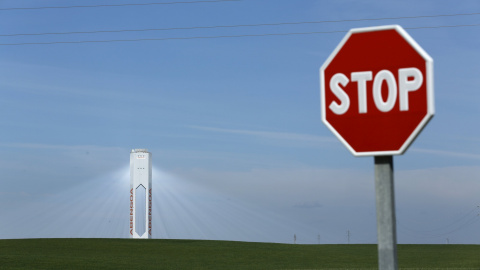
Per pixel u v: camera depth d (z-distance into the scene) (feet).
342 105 16.69
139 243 218.79
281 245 224.94
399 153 16.15
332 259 177.68
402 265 150.00
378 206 16.49
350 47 16.63
